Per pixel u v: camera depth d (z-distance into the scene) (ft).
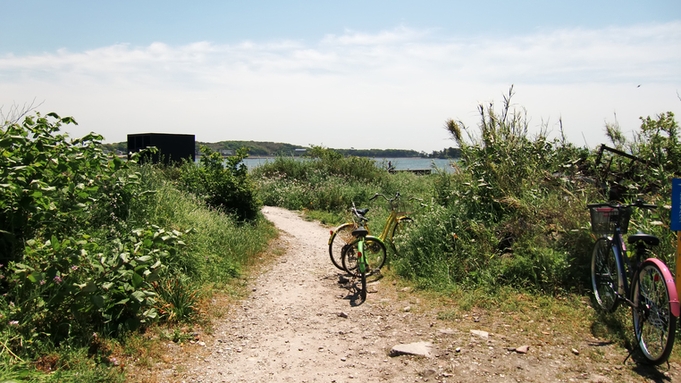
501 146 26.76
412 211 27.68
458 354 14.26
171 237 15.28
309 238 33.53
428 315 17.78
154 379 12.75
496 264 20.39
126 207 21.74
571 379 12.59
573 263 19.56
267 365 14.14
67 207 16.60
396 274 23.09
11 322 12.42
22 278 12.98
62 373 11.71
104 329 14.19
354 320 17.97
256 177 56.44
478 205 24.61
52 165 16.31
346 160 60.85
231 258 23.98
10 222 15.35
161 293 17.11
